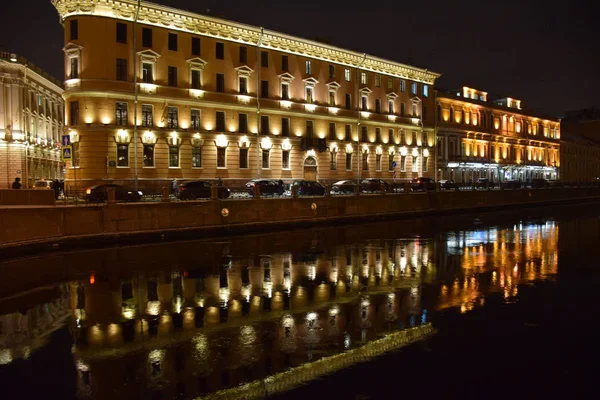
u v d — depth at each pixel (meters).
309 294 16.78
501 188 64.69
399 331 12.69
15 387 9.61
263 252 25.64
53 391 9.41
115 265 21.95
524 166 95.94
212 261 23.00
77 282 18.80
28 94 60.12
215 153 49.09
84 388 9.54
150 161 44.81
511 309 14.79
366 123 65.00
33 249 24.30
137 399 9.02
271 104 54.06
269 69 54.03
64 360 11.01
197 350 11.44
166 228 29.67
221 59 49.84
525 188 67.00
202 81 48.31
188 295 16.78
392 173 68.31
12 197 24.59
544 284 18.27
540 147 101.81
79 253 24.81
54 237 25.55
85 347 11.82
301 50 56.97
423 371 10.18
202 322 13.68
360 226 38.75
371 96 66.06
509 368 10.37
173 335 12.56
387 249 26.88
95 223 27.05
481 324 13.29
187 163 47.00
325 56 59.69
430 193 49.94
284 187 48.47
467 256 24.70
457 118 80.94
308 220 37.16
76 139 41.97
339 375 9.96
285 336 12.32
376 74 66.94
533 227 39.09
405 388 9.41
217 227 31.66
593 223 42.53
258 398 9.00
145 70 44.75
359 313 14.38
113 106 42.53
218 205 32.06
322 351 11.27
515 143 94.31
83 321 13.98
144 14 44.25
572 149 113.44
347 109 62.59
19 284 18.45
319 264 22.30
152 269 21.14
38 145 64.44
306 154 57.19
